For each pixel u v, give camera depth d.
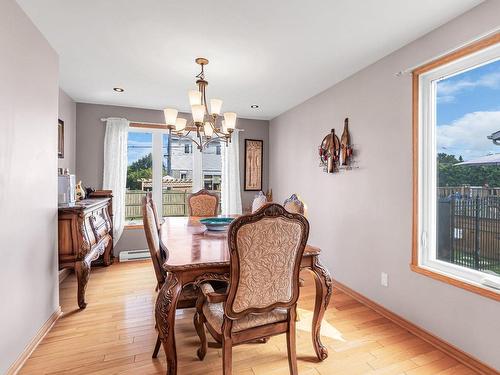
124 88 3.22
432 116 2.06
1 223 1.52
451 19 1.83
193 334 2.08
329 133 3.16
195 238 2.16
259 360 1.78
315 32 2.00
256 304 1.42
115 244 3.91
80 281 2.41
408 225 2.17
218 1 1.66
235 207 4.52
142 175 4.30
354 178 2.76
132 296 2.72
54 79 2.25
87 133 3.84
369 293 2.57
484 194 1.77
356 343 1.97
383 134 2.40
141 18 1.84
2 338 1.53
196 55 2.37
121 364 1.72
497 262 1.70
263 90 3.26
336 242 3.04
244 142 4.68
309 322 2.27
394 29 1.96
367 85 2.58
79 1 1.66
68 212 2.37
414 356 1.83
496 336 1.60
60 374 1.62
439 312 1.92
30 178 1.83
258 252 1.37
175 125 2.48
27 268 1.80
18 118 1.68
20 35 1.70
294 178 3.97
